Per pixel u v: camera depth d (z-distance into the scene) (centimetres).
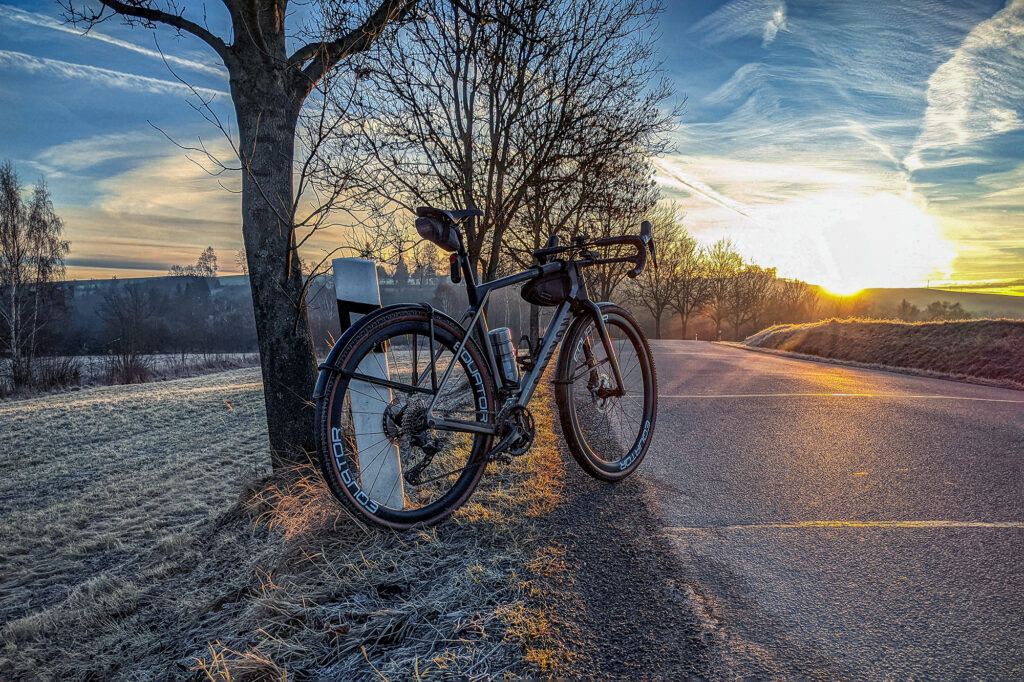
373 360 252
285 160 466
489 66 843
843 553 246
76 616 443
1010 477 355
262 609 235
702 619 195
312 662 188
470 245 931
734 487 336
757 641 183
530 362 289
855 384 930
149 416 1944
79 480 1279
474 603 201
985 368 1368
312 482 374
